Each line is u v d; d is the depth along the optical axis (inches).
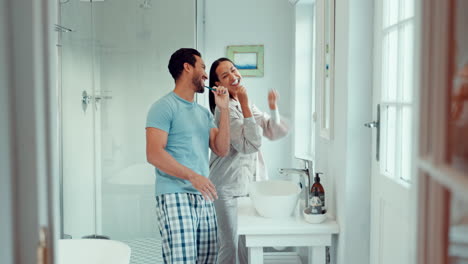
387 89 72.4
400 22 64.6
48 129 22.3
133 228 144.6
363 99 78.4
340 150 83.2
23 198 21.7
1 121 20.1
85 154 138.5
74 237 133.0
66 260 70.2
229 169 102.2
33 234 21.7
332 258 88.4
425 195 21.4
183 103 84.7
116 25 142.9
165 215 81.7
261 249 83.4
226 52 160.4
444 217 19.1
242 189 103.3
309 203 88.0
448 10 18.8
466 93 17.1
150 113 82.3
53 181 22.6
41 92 21.8
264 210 88.6
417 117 22.5
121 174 144.0
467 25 17.2
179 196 81.8
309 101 149.2
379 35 73.9
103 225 143.8
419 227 22.1
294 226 83.3
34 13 21.0
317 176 88.7
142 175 144.3
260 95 160.1
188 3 145.7
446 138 18.9
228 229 103.1
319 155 106.3
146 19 144.3
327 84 95.5
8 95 20.7
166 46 145.1
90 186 140.8
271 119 126.0
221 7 159.6
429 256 20.7
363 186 79.4
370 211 79.4
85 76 137.3
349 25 77.5
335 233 83.5
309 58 149.2
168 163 80.0
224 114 92.2
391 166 70.8
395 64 68.8
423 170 21.7
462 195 17.0
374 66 76.6
